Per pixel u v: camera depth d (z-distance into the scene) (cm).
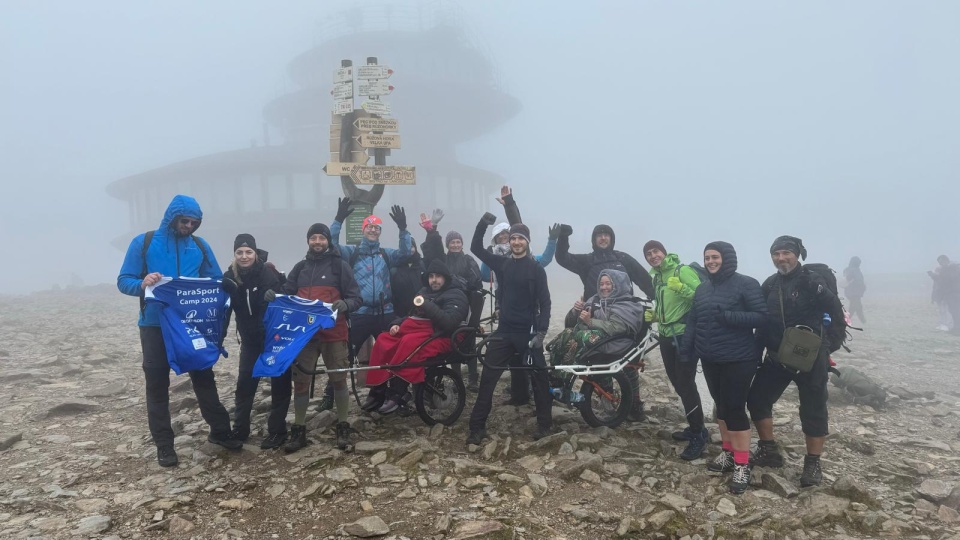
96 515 429
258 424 628
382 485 482
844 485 475
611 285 640
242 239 545
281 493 467
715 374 503
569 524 430
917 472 542
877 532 428
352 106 790
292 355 517
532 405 707
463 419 653
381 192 804
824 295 477
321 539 404
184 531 412
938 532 433
